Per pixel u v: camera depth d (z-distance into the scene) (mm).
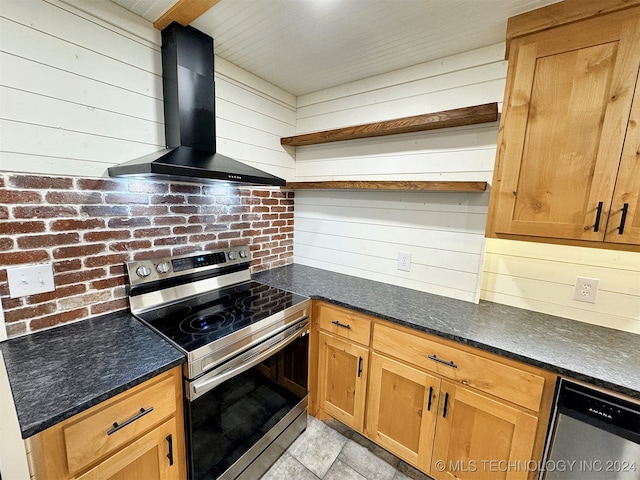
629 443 952
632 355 1141
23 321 1152
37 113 1114
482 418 1271
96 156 1284
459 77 1625
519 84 1236
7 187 1066
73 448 836
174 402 1092
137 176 1274
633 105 1024
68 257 1241
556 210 1203
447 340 1318
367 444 1751
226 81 1804
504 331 1325
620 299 1366
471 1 1182
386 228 1977
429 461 1443
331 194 2230
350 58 1707
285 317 1537
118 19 1290
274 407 1548
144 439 1011
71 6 1163
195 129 1473
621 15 1022
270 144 2162
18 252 1110
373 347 1563
